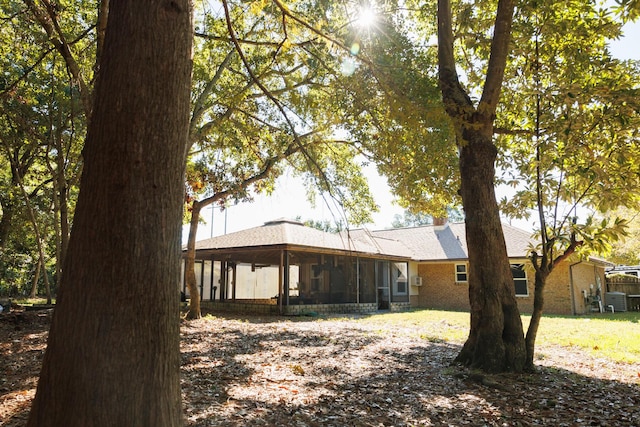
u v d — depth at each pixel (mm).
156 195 2361
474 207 6926
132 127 2338
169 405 2289
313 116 7949
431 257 22344
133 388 2150
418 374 6285
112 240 2238
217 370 6273
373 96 5988
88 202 2311
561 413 4652
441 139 6219
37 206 20859
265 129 11852
